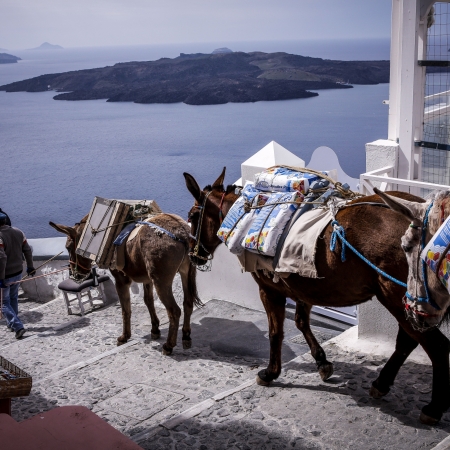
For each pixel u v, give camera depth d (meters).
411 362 5.43
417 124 6.25
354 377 5.34
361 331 6.02
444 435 4.20
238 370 6.43
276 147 8.07
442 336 4.00
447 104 6.57
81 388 6.37
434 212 3.29
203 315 8.51
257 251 4.76
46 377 6.88
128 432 4.97
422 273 3.39
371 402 4.82
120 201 7.87
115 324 9.24
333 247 4.14
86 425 2.80
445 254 3.10
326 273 4.30
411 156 6.26
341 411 4.73
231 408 5.01
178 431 4.70
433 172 6.49
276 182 4.93
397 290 3.91
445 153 6.41
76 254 8.68
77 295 9.91
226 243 5.11
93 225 7.75
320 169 7.98
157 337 8.00
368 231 4.00
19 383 3.27
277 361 5.37
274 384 5.43
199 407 5.07
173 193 29.55
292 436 4.44
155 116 60.06
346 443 4.26
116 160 41.19
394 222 3.91
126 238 7.51
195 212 5.98
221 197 5.82
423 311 3.49
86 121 61.31
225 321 8.19
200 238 6.00
